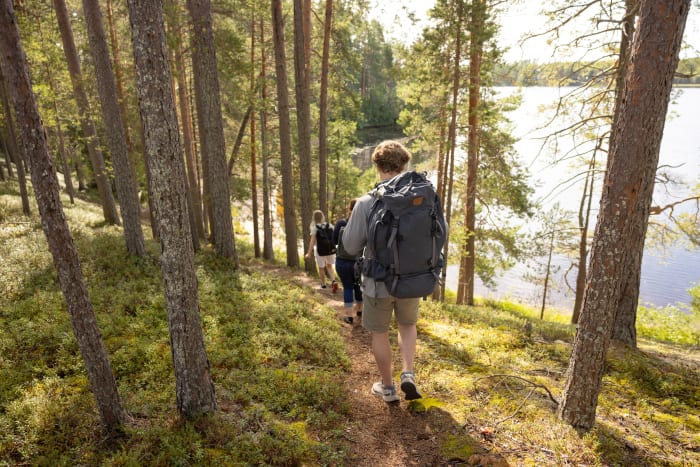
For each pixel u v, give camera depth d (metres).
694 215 12.59
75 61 14.55
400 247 3.18
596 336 3.52
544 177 48.88
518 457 3.28
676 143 63.81
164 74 3.13
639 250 6.96
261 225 37.06
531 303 26.12
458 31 12.73
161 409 4.04
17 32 2.83
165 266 3.44
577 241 18.44
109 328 5.90
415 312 3.69
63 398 4.22
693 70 8.53
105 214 17.62
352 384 4.77
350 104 18.19
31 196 19.80
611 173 3.34
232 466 3.19
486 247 18.16
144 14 3.00
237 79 16.03
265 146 19.95
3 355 5.20
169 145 3.22
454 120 13.91
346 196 30.09
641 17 3.11
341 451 3.43
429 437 3.61
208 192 16.47
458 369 5.16
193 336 3.59
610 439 3.53
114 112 10.70
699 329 18.22
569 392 3.73
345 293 7.09
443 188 15.18
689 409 4.54
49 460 3.41
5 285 7.72
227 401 4.18
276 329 6.18
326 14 15.31
